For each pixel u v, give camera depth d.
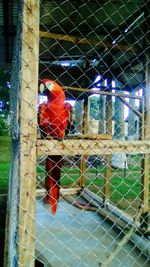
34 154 2.10
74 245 4.13
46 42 5.80
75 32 5.45
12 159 3.00
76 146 2.40
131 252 3.92
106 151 2.54
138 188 7.82
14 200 2.32
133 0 4.12
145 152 2.71
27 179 2.07
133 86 6.53
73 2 4.28
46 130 3.38
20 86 2.06
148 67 3.89
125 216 5.11
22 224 2.05
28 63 2.06
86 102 6.63
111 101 6.05
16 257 2.06
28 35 2.05
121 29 5.27
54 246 4.05
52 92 3.48
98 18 4.93
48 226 4.77
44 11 4.62
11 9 4.59
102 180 8.60
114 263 3.62
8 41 5.80
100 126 6.15
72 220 5.10
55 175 3.15
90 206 6.01
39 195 6.25
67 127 3.60
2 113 18.67
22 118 2.06
